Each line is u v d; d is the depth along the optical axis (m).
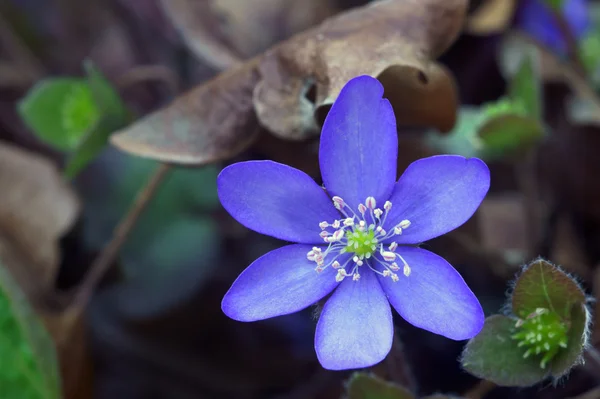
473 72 0.24
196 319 0.23
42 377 0.20
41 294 0.22
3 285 0.20
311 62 0.20
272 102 0.20
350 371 0.22
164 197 0.23
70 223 0.22
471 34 0.23
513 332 0.18
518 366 0.18
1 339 0.20
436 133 0.21
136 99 0.25
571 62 0.23
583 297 0.18
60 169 0.24
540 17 0.24
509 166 0.23
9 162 0.22
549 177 0.23
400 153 0.21
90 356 0.22
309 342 0.23
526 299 0.18
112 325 0.23
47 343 0.21
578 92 0.23
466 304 0.18
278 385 0.23
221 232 0.24
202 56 0.23
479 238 0.22
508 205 0.23
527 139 0.21
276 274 0.18
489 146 0.21
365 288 0.18
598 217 0.23
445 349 0.22
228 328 0.23
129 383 0.23
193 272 0.23
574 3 0.24
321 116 0.20
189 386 0.23
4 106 0.25
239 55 0.23
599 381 0.20
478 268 0.22
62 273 0.23
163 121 0.20
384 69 0.19
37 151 0.25
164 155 0.20
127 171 0.23
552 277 0.18
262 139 0.21
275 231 0.18
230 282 0.23
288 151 0.21
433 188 0.18
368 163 0.18
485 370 0.18
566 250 0.23
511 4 0.23
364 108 0.18
